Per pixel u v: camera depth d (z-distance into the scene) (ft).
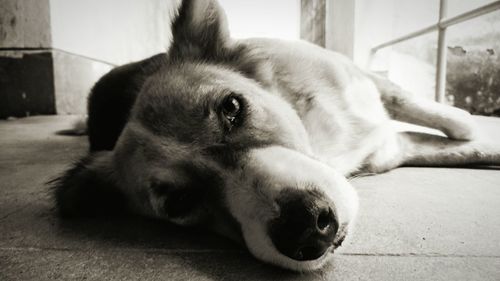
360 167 1.24
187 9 1.18
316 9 5.18
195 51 1.13
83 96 3.71
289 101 1.06
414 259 0.62
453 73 3.20
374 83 1.35
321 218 0.64
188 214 0.85
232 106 0.89
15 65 3.17
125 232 0.84
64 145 1.96
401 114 1.36
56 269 0.64
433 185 1.06
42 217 0.92
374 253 0.65
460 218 0.79
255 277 0.61
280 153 0.79
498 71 3.05
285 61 1.12
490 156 1.26
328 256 0.64
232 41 1.17
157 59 1.33
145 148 0.91
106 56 4.41
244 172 0.76
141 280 0.59
